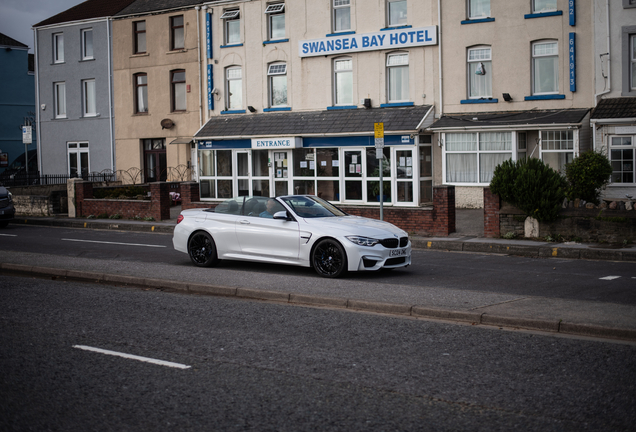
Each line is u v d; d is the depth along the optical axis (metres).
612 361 6.13
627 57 21.61
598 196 19.58
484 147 23.33
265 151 27.42
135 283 10.48
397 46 25.34
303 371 5.91
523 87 23.33
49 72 35.78
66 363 6.19
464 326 7.58
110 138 33.84
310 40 27.14
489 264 13.00
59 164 35.97
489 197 16.42
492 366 6.02
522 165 16.05
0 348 6.70
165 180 32.62
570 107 22.58
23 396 5.31
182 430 4.60
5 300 9.17
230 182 28.41
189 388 5.48
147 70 32.28
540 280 10.88
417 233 17.36
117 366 6.09
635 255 13.48
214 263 12.33
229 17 29.23
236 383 5.60
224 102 29.91
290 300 9.09
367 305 8.51
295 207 11.85
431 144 24.72
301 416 4.84
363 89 26.36
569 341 6.88
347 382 5.61
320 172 26.20
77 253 14.62
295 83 27.88
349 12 26.59
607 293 9.65
